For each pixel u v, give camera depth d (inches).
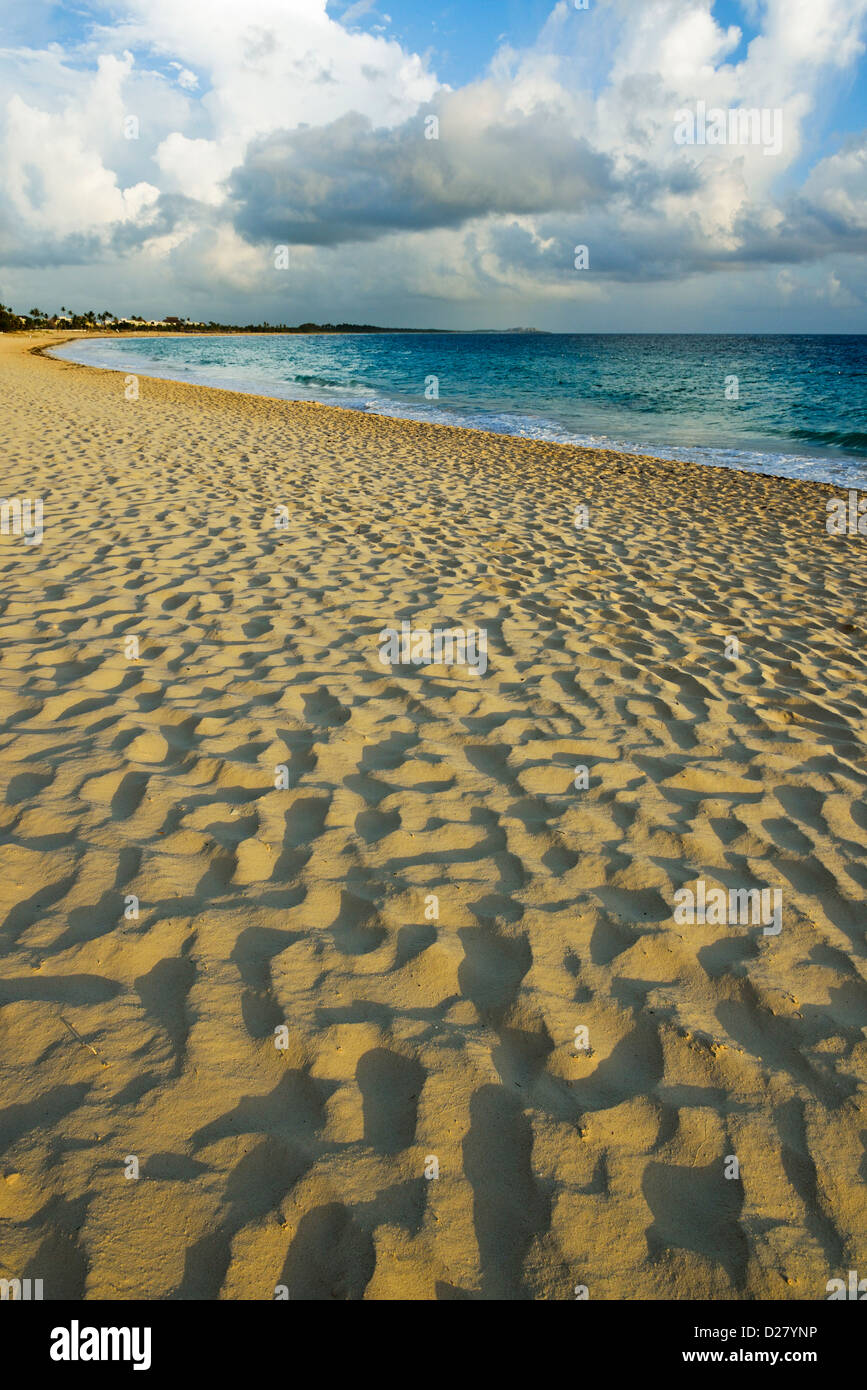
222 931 90.1
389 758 132.6
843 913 103.0
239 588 214.7
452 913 97.0
